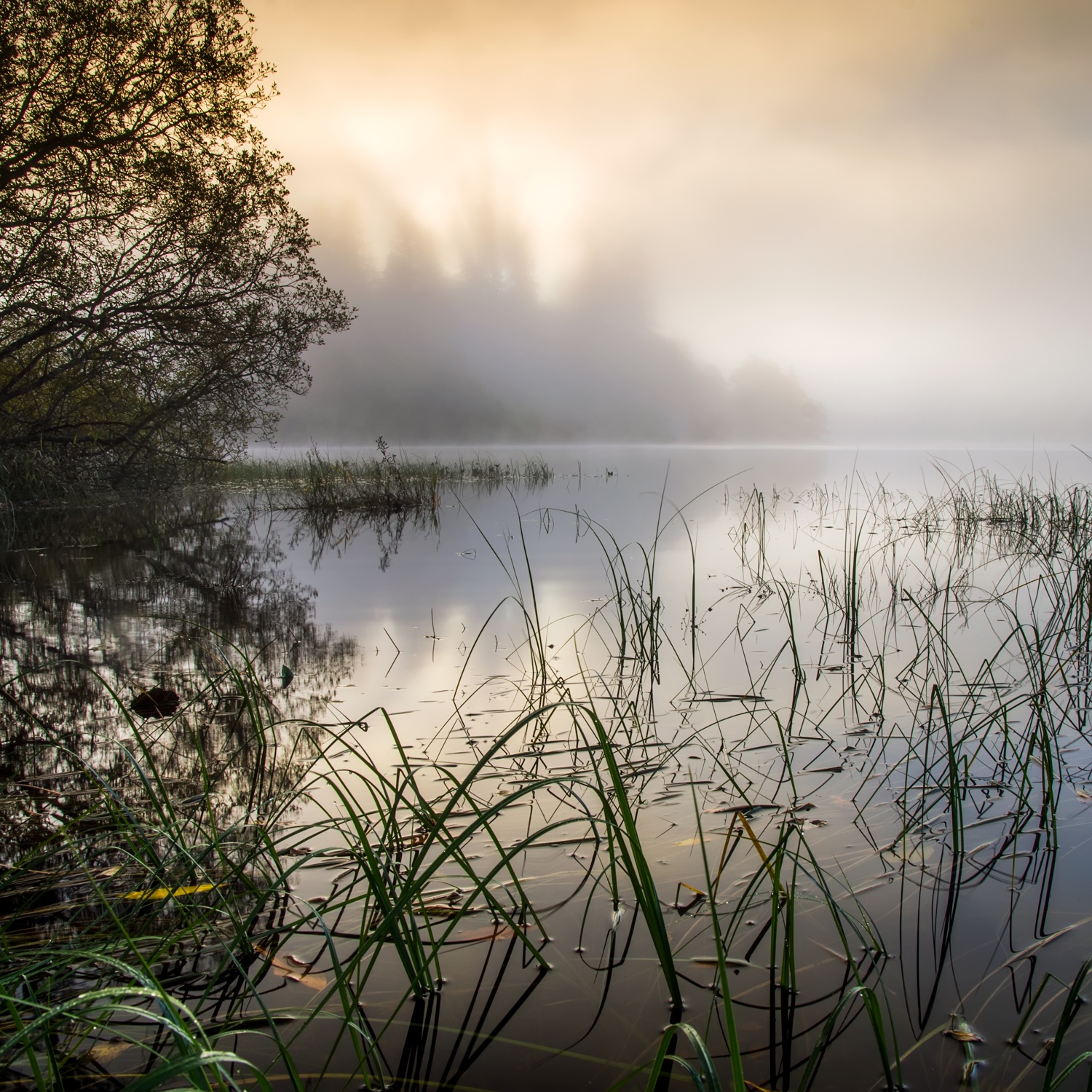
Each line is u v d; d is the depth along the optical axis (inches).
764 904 75.4
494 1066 54.8
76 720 134.9
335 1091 52.5
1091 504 411.8
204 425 575.8
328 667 164.7
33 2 426.9
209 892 79.4
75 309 476.1
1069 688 142.8
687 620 206.7
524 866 83.1
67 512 496.1
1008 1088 51.5
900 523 433.1
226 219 506.0
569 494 660.7
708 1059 42.1
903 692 144.4
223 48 485.1
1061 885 77.8
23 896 80.0
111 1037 59.8
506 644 184.1
